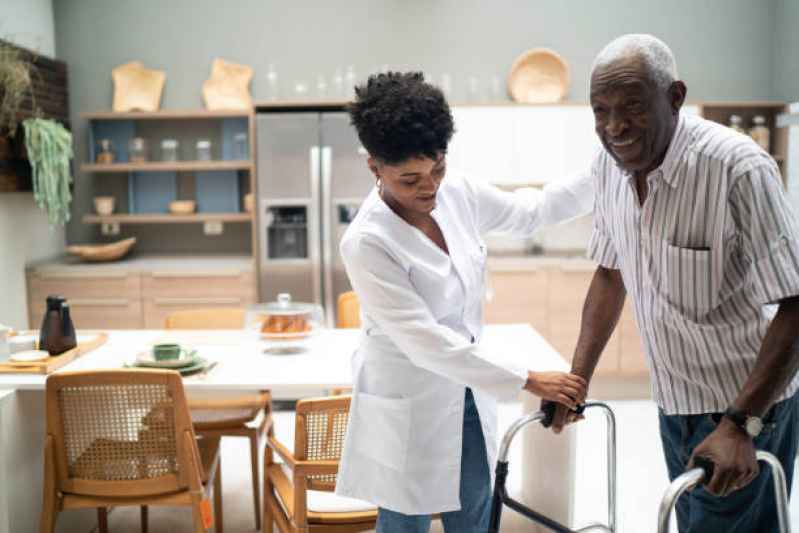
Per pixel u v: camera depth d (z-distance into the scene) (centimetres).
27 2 454
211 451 243
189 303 448
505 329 304
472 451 157
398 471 153
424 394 152
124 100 486
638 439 373
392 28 485
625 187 139
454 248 149
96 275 445
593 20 484
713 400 139
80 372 204
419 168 127
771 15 484
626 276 147
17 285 437
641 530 273
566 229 500
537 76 480
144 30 489
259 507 279
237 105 484
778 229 117
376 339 155
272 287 446
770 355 115
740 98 489
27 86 417
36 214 462
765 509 142
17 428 235
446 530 163
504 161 456
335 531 201
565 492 257
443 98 128
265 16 486
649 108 116
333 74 487
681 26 484
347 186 439
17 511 236
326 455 196
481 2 482
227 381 231
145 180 500
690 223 127
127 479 212
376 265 141
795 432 140
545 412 149
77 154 499
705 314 133
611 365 442
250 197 471
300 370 243
